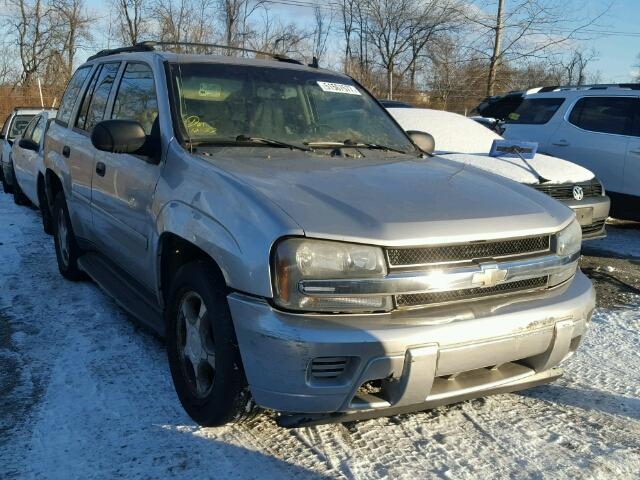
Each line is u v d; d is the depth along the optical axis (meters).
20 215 9.72
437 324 2.82
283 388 2.75
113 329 4.69
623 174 8.47
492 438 3.31
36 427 3.32
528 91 10.09
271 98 4.22
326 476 2.94
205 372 3.26
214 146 3.71
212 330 3.04
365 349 2.70
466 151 7.53
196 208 3.21
